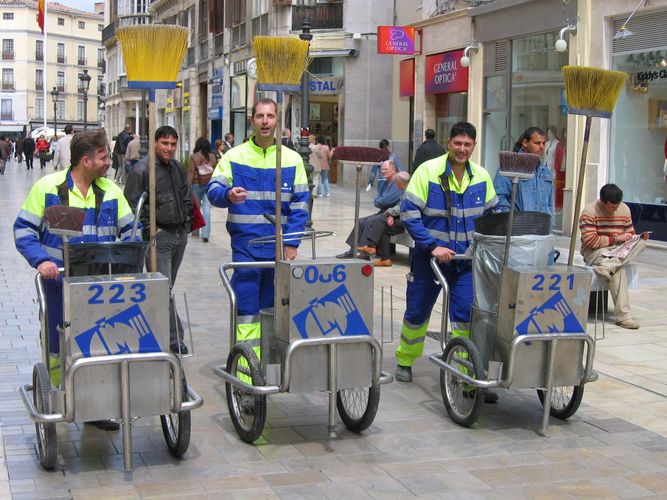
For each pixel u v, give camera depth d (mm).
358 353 5406
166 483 4867
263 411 5344
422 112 22922
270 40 5457
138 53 5312
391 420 6047
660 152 14734
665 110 14586
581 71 5824
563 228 16375
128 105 58719
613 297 8992
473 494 4828
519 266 5809
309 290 5266
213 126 41500
